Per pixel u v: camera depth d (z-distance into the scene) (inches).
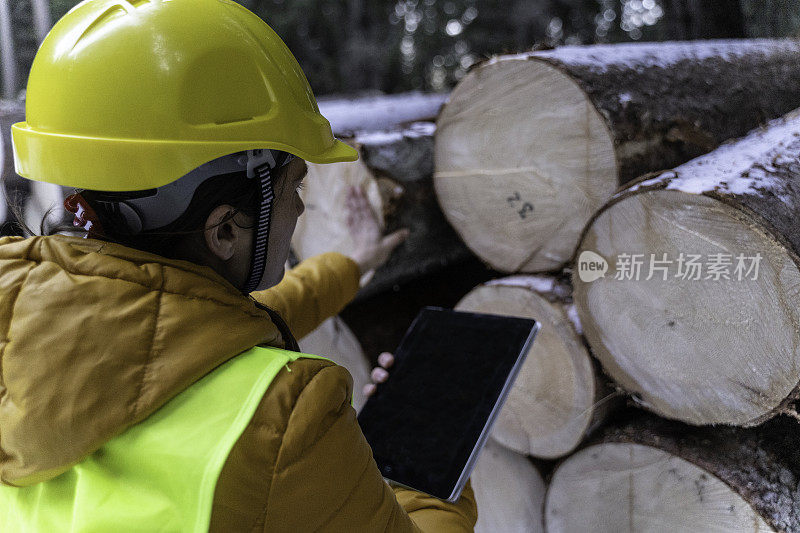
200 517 22.8
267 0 362.0
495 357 44.5
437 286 79.0
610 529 53.4
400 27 386.3
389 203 63.4
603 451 52.7
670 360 46.7
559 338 54.2
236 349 25.1
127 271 24.9
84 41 26.2
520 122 56.6
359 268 57.3
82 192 27.5
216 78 26.3
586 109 51.9
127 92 25.5
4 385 24.3
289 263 75.0
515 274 61.5
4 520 29.3
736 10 95.3
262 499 23.7
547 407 56.2
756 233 40.3
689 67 61.8
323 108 119.3
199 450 23.3
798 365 40.6
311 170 68.5
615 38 318.3
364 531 26.5
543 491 61.2
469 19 371.9
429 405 43.1
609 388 53.9
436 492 37.5
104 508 24.1
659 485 49.8
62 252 25.3
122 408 23.4
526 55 55.6
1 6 125.0
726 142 57.7
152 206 26.5
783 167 45.7
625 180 52.2
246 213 28.1
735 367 43.6
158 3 26.9
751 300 41.7
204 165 26.3
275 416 24.1
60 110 26.0
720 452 47.4
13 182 68.5
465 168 61.7
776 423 47.3
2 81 129.3
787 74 72.2
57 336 23.6
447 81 373.1
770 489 45.1
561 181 55.2
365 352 71.4
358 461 26.5
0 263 25.6
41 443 23.8
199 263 28.3
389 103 127.6
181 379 23.8
